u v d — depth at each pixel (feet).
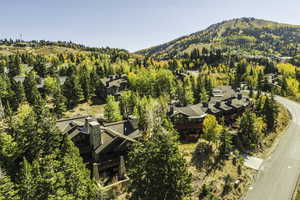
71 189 66.64
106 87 262.06
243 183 119.14
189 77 333.62
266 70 488.85
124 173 103.50
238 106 220.84
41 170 71.92
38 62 328.90
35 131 96.68
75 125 123.85
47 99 240.73
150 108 161.27
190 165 128.16
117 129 125.70
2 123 158.81
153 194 58.08
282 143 174.60
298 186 116.57
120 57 565.53
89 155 111.24
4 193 61.87
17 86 198.90
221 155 145.38
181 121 171.12
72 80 227.20
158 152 59.72
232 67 523.29
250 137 165.58
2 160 91.40
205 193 102.42
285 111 247.09
